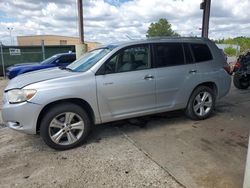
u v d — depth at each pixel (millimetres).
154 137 4801
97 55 4898
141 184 3289
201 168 3615
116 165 3793
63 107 4273
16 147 4590
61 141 4395
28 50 18781
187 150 4195
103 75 4523
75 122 4441
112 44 4973
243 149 4184
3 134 5281
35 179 3504
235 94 8484
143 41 4961
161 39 5176
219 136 4750
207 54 5652
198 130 5082
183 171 3551
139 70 4812
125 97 4707
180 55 5297
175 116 5988
